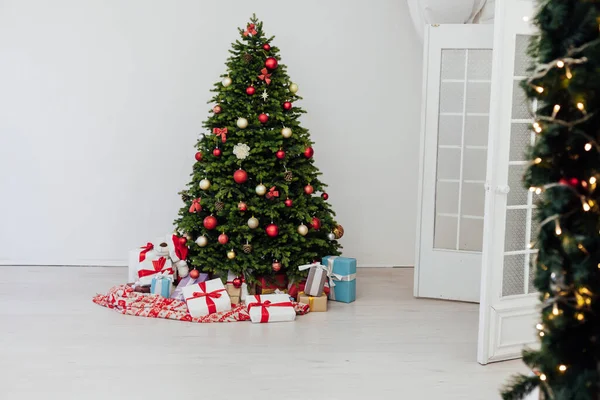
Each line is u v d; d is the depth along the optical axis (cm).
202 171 514
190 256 524
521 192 404
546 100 228
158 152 629
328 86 637
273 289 528
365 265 654
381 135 645
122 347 414
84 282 568
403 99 645
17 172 621
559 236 224
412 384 365
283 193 515
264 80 515
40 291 537
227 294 491
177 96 627
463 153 536
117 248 634
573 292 223
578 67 213
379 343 432
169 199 634
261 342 430
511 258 404
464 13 548
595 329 225
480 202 535
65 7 612
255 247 512
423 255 545
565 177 227
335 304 525
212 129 523
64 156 623
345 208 648
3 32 609
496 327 400
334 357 405
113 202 630
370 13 635
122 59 620
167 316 476
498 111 385
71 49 616
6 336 427
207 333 446
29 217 626
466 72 533
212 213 513
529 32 389
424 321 482
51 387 351
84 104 621
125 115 624
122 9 617
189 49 624
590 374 222
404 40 639
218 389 353
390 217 653
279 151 503
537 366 236
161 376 369
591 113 214
